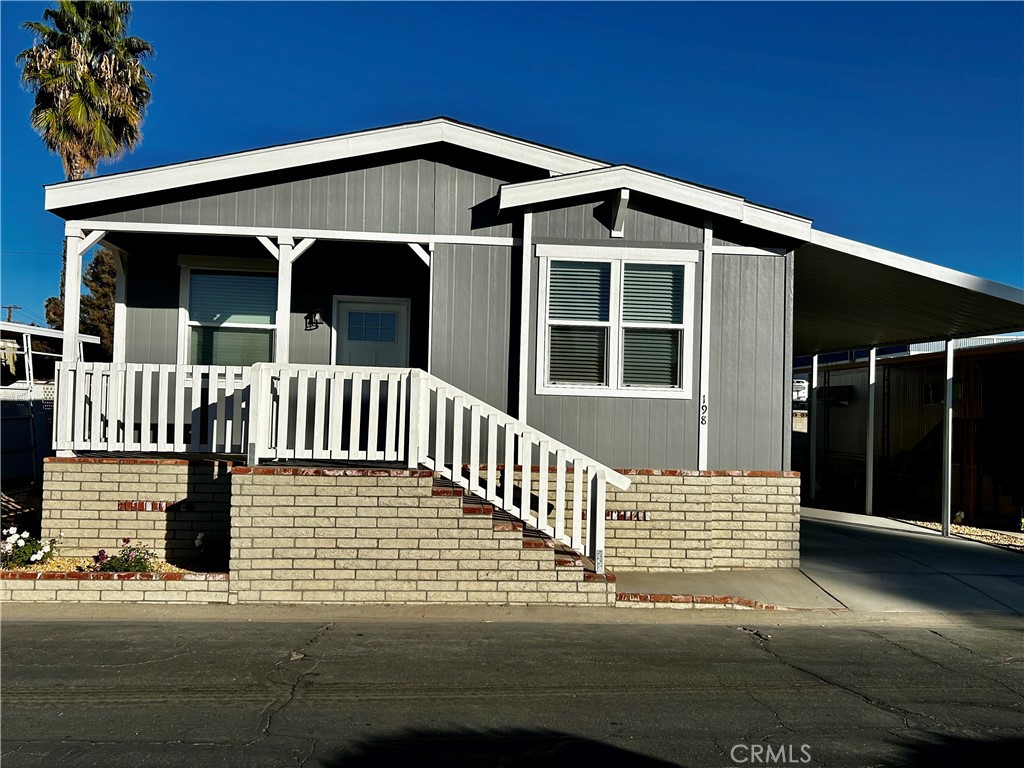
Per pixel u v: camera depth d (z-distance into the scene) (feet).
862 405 53.01
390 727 12.85
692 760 11.80
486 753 11.91
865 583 24.08
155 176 25.23
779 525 25.41
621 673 15.85
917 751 12.26
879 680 15.72
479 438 23.61
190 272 30.37
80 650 16.75
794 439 70.03
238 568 20.71
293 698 14.10
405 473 21.01
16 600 20.52
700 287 25.76
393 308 31.04
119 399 23.62
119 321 29.84
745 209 25.29
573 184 25.02
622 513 25.13
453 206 26.35
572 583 21.22
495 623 19.53
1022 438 38.40
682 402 25.53
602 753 12.00
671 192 25.21
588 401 25.38
